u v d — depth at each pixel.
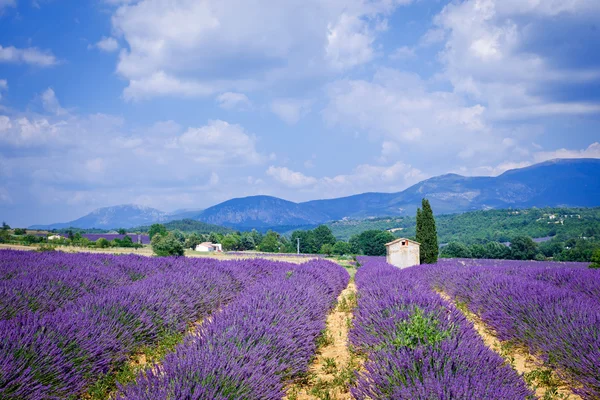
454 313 6.29
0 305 6.32
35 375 4.21
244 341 4.82
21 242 46.28
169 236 25.58
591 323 5.69
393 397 3.66
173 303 8.00
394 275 13.25
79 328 5.37
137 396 3.33
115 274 11.42
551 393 4.88
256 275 16.31
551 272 13.14
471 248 73.44
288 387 5.10
